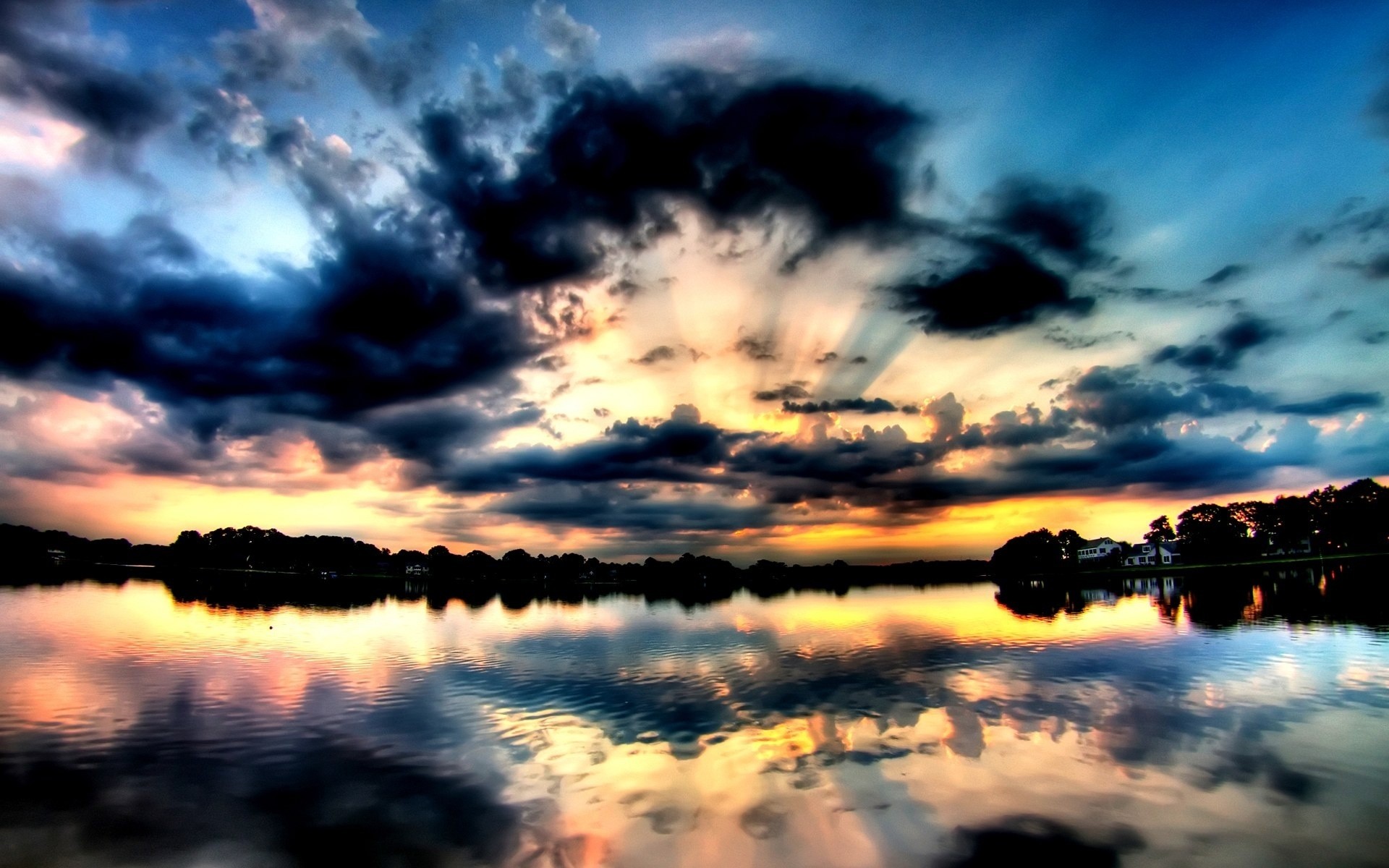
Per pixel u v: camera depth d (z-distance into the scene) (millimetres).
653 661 41625
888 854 15062
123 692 31266
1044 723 25047
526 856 15211
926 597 110062
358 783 19750
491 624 68438
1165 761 20516
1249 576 112188
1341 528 140875
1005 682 32531
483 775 20406
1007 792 18391
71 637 48438
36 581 117062
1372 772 19203
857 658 41344
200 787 19453
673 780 19719
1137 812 16953
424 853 15453
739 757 21797
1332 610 57625
